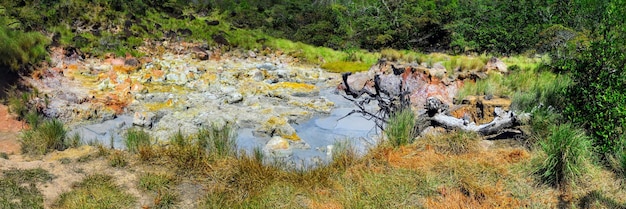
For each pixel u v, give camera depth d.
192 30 18.02
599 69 6.23
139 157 6.05
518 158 5.83
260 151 6.72
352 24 36.44
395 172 5.57
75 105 9.00
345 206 4.76
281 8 45.12
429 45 31.36
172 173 5.65
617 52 6.12
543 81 9.48
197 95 10.77
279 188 5.26
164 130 8.00
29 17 13.83
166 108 9.56
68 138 6.88
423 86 9.84
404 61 14.19
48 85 10.20
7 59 9.71
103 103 9.35
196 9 26.16
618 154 5.53
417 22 31.06
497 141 6.72
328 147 7.29
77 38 14.12
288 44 19.11
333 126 8.77
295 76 13.93
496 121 6.85
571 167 5.23
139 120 8.38
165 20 18.42
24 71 10.16
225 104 9.99
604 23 6.37
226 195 5.12
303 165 6.14
